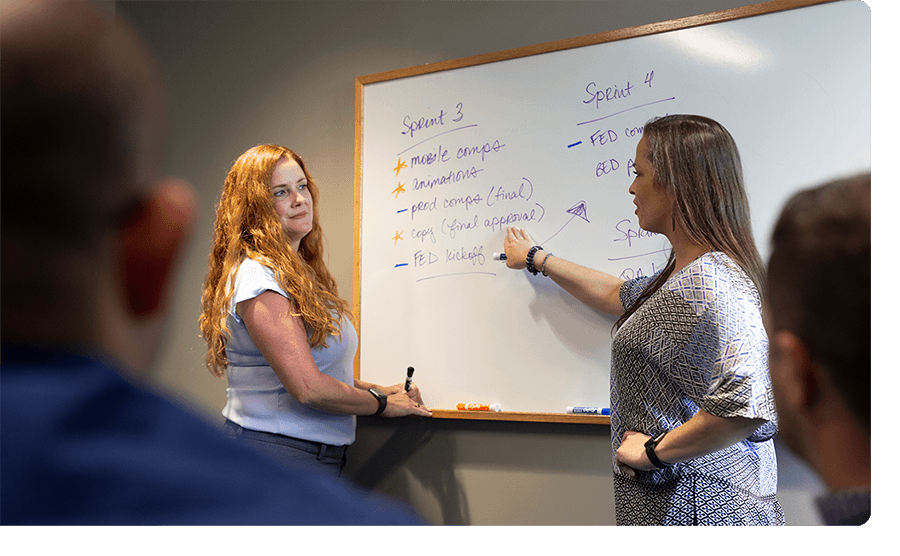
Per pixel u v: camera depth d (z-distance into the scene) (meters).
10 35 0.20
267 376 1.44
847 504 0.68
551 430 1.57
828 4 1.34
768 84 1.38
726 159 1.10
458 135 1.71
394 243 1.78
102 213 0.20
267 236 1.48
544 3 1.66
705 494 1.02
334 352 1.50
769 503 1.07
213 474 0.20
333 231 1.90
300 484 0.22
